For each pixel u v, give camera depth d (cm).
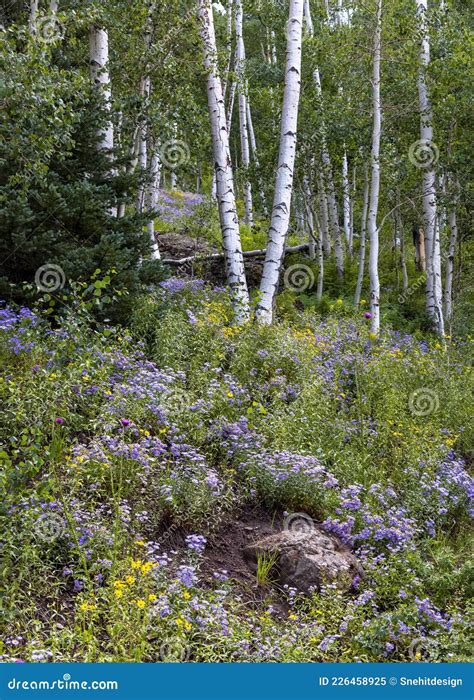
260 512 771
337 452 887
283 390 993
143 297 1085
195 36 1399
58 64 1152
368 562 709
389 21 1744
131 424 746
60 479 676
